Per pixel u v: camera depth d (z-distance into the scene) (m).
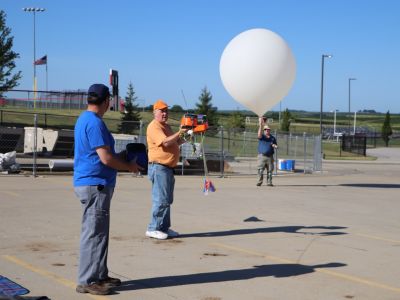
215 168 22.91
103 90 5.42
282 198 14.66
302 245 8.33
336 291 5.94
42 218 9.84
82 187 5.37
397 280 6.48
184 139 8.62
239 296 5.64
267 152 17.89
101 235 5.48
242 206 12.66
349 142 56.12
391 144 88.50
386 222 11.07
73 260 6.85
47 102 48.44
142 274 6.34
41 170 18.97
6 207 10.95
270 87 13.50
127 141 22.19
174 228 9.42
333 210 12.65
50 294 5.46
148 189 15.27
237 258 7.31
